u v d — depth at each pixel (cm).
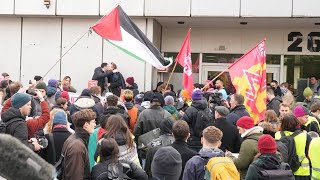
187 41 1035
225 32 1655
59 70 1505
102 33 962
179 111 979
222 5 1405
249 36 1642
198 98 780
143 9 1427
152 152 577
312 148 565
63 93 827
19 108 512
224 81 1659
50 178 101
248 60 899
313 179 565
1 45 1530
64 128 548
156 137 692
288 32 1619
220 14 1406
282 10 1384
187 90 1017
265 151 470
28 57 1520
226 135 673
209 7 1409
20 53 1523
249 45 1642
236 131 678
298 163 589
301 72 1625
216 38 1658
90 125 483
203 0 1409
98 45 1489
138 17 1455
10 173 98
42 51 1514
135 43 982
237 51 1645
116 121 499
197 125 760
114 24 962
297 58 1628
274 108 1026
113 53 1482
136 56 991
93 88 877
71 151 452
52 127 570
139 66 1471
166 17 1449
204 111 777
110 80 1341
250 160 541
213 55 1670
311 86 1553
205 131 477
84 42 1496
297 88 1564
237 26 1609
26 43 1519
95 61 1490
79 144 458
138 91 1361
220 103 1021
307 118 725
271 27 1614
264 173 451
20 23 1523
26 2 1470
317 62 1614
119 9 971
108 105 711
